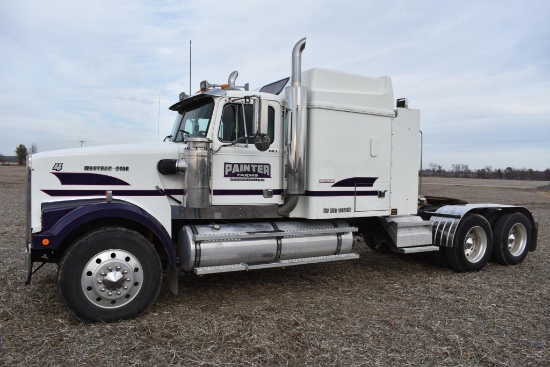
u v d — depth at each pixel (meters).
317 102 5.77
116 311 4.51
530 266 7.71
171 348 3.92
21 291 5.45
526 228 7.89
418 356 3.88
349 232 6.14
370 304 5.35
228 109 5.46
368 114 6.26
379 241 7.15
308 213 5.81
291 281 6.43
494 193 31.80
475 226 7.20
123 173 5.07
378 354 3.90
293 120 5.54
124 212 4.65
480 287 6.21
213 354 3.82
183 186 5.30
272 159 5.71
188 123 5.85
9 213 13.55
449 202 7.97
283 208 5.79
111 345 3.96
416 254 8.20
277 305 5.23
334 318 4.80
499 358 3.87
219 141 5.38
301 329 4.44
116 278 4.46
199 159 5.06
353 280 6.56
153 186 5.20
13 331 4.23
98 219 4.80
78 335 4.16
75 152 4.93
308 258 5.82
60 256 4.98
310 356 3.83
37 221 4.71
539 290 6.07
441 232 7.05
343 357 3.83
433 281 6.54
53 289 5.54
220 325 4.49
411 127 6.77
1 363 3.56
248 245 5.38
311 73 5.83
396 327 4.56
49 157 4.80
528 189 39.75
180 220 5.57
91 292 4.42
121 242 4.52
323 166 5.85
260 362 3.70
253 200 5.61
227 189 5.44
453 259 7.03
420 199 7.73
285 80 6.26
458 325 4.65
